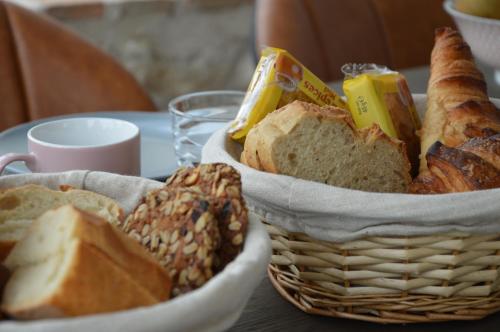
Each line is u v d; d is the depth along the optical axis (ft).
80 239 1.57
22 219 1.90
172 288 1.72
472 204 1.84
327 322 2.01
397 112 2.34
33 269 1.63
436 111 2.31
